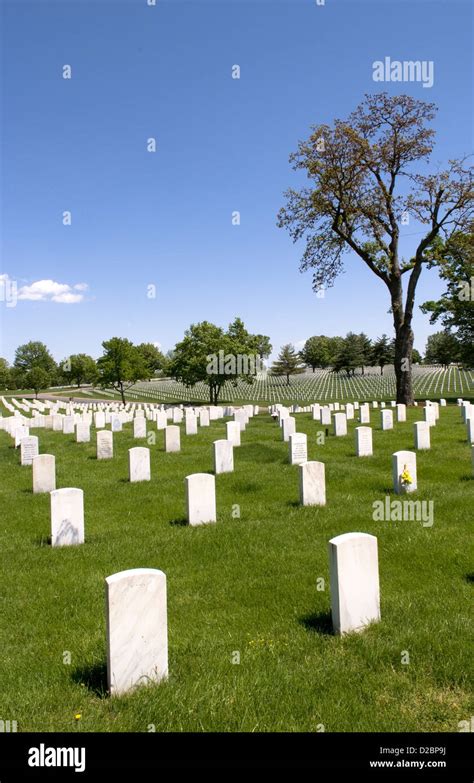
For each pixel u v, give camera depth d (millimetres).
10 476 15859
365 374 113312
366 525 9320
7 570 7777
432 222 31672
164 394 90875
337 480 13195
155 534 9352
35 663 5098
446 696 4426
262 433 23359
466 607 5992
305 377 114688
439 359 81188
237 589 6859
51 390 113375
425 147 31312
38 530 9961
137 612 4652
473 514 9625
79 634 5734
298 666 4871
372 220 32625
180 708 4262
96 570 7727
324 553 8047
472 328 51812
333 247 35281
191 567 7750
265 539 8812
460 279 43062
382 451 16938
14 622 6082
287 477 13727
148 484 13586
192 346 55562
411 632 5344
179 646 5367
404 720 4133
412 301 33281
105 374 61375
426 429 16906
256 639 5477
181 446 20828
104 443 18203
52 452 19984
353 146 30938
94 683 4770
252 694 4434
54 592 6918
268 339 107625
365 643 5211
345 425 21312
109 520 10578
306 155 31922
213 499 10117
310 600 6449
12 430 26547
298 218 34000
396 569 7375
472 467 13305
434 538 8422
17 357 125375
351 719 4160
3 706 4391
